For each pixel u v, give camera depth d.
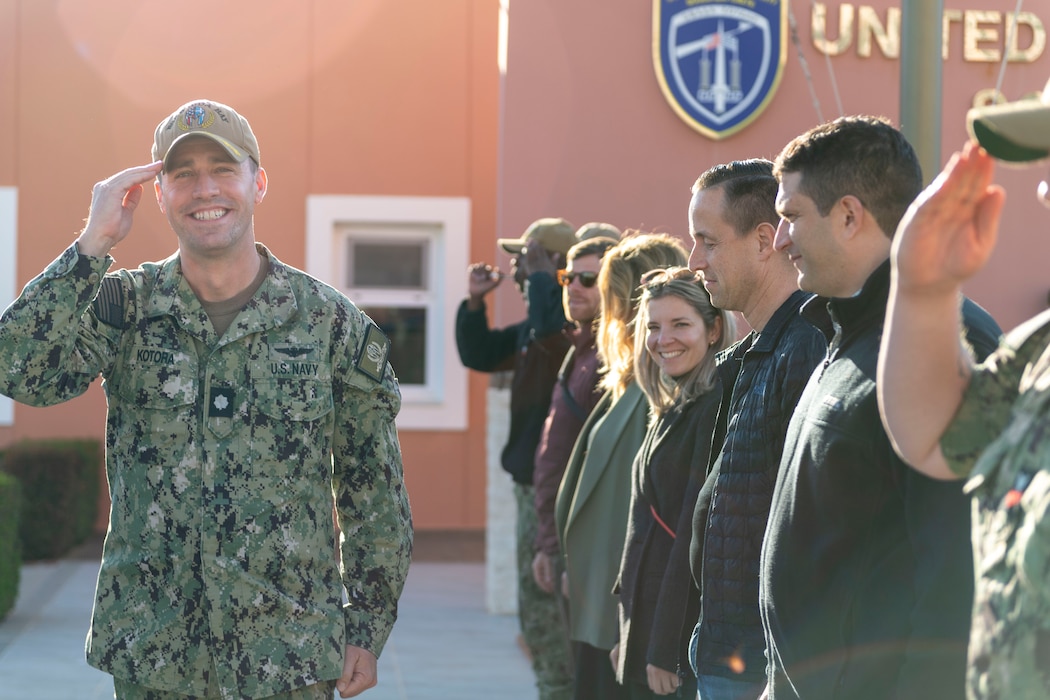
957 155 1.64
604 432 4.11
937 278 1.68
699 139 7.20
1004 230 7.10
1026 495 1.52
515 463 5.37
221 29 10.00
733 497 2.85
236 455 2.88
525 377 5.44
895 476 2.06
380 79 10.06
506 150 7.21
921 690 1.95
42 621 7.11
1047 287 7.11
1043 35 7.18
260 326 2.94
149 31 9.96
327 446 2.99
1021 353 1.69
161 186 3.00
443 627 7.23
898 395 1.75
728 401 3.15
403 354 10.13
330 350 3.00
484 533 10.14
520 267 5.89
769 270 3.00
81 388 2.91
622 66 7.20
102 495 10.05
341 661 2.91
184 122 2.95
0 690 5.64
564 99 7.20
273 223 10.03
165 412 2.89
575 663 4.24
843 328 2.23
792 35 7.16
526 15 7.19
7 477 7.29
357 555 3.05
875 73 7.20
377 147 10.06
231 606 2.84
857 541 2.12
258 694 2.82
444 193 10.08
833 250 2.28
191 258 2.95
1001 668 1.51
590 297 4.70
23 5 9.92
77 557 9.09
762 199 2.99
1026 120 1.54
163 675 2.83
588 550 4.09
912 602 2.08
